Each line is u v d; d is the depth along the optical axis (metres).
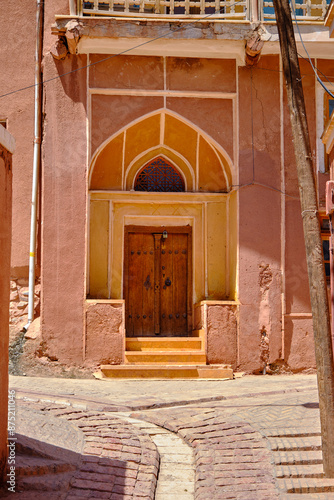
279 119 11.85
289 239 11.69
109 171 12.32
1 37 12.27
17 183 11.95
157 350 11.59
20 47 12.25
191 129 12.04
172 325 12.60
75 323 11.16
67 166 11.45
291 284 11.62
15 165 11.98
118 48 11.42
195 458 6.01
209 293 12.35
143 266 12.62
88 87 11.55
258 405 7.90
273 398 8.52
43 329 11.13
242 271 11.56
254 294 11.53
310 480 5.38
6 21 12.29
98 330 11.15
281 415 7.18
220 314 11.45
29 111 12.09
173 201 12.40
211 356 11.36
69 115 11.51
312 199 5.88
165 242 12.72
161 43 11.31
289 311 11.56
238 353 11.41
